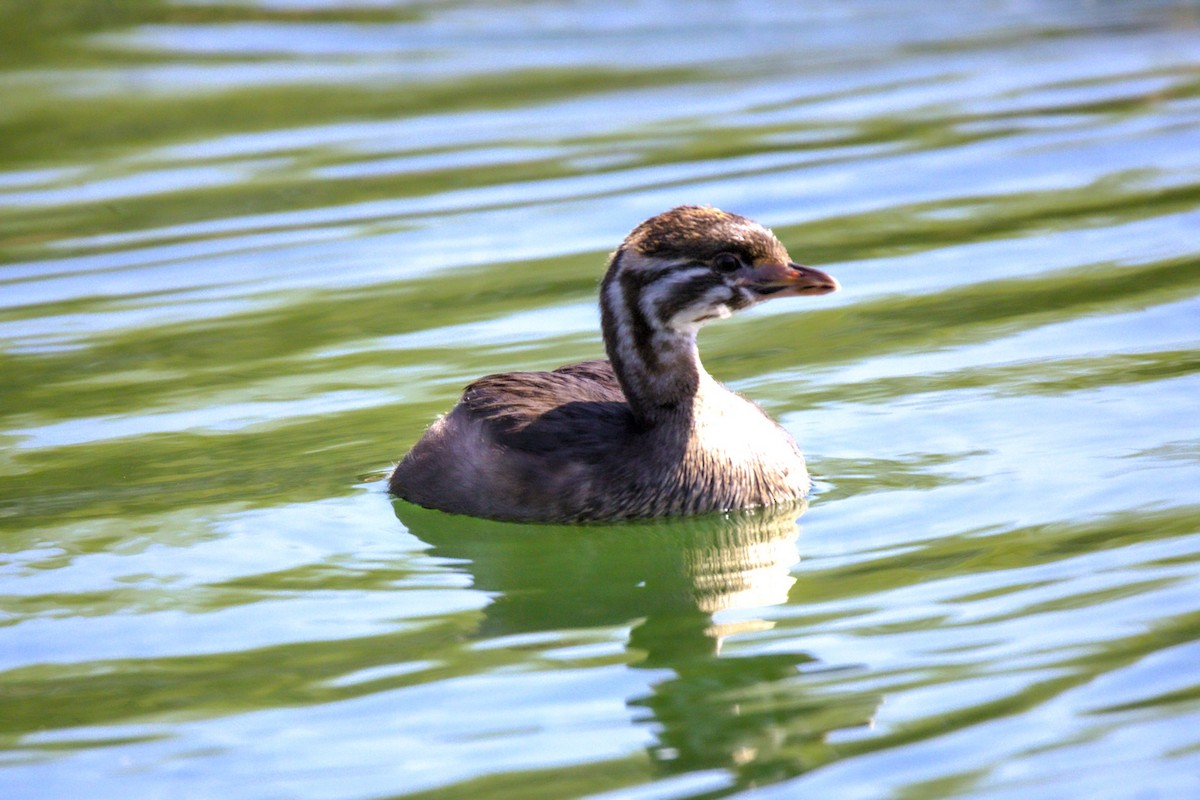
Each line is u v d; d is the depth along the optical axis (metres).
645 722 9.80
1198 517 12.34
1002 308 17.50
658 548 12.80
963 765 9.10
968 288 18.11
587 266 19.36
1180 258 18.47
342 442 14.83
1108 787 8.80
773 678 10.32
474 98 28.16
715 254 12.84
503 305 18.28
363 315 18.14
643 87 28.64
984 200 21.08
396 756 9.52
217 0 36.44
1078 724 9.44
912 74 28.73
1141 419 14.47
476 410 13.65
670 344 12.99
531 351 16.83
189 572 12.41
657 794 8.97
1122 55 29.06
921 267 18.89
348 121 26.86
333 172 23.86
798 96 27.41
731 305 12.92
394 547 12.86
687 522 13.08
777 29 33.47
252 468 14.38
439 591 12.04
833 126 25.20
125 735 9.91
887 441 14.45
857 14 34.75
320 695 10.36
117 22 34.59
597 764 9.34
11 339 17.80
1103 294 17.64
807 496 13.47
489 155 24.45
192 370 16.75
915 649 10.55
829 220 20.58
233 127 26.67
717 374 16.33
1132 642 10.38
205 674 10.71
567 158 24.09
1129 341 16.36
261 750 9.65
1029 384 15.47
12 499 13.81
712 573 12.19
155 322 18.16
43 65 31.06
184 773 9.41
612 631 11.23
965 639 10.63
